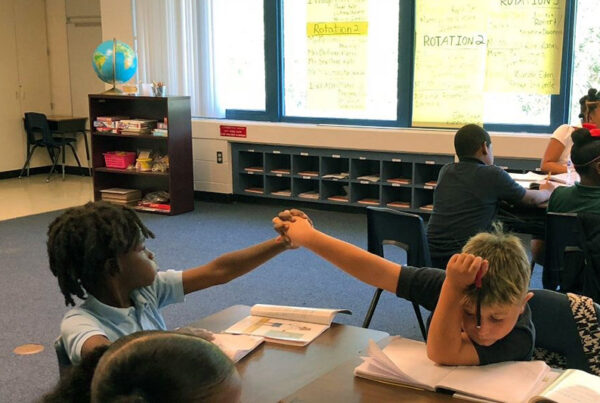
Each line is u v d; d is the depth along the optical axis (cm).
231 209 678
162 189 694
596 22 541
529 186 360
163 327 182
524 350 147
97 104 682
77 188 815
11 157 894
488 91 582
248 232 580
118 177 712
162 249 526
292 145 660
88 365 72
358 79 641
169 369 61
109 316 160
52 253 155
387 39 620
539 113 570
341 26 639
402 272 166
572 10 543
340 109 656
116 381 62
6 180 877
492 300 133
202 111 714
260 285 438
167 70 720
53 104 924
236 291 427
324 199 656
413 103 615
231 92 709
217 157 702
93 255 152
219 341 168
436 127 609
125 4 729
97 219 155
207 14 691
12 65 879
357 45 635
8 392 293
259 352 166
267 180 687
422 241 289
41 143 860
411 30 603
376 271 168
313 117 671
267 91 684
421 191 616
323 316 183
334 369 150
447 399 133
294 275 459
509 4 560
